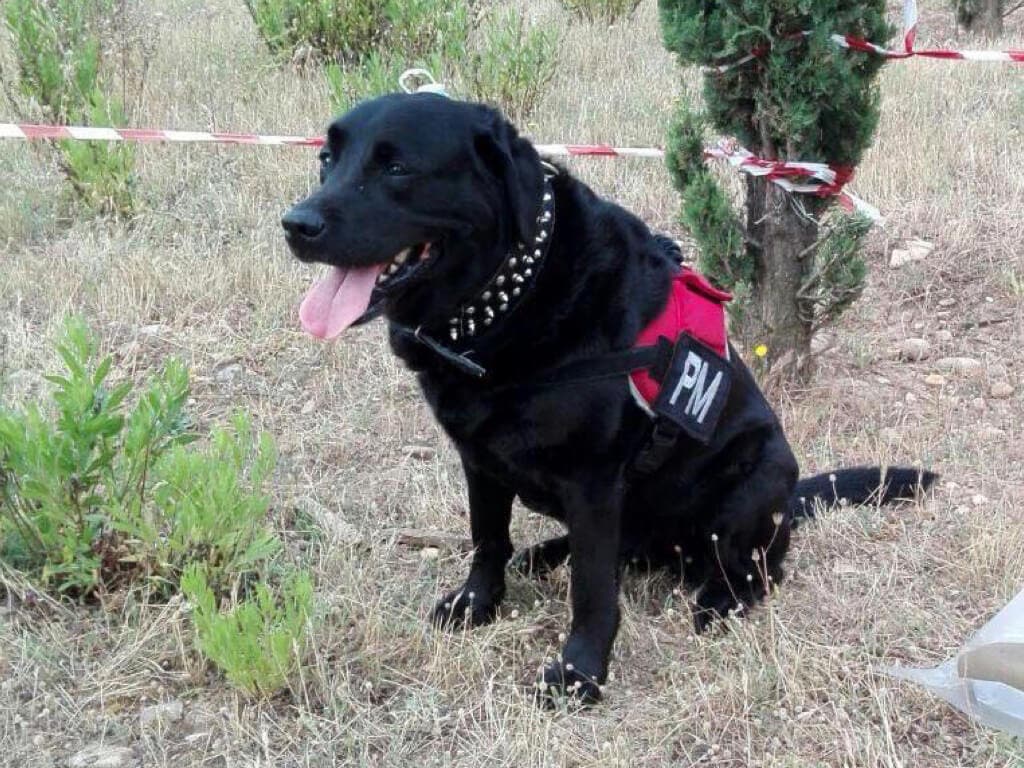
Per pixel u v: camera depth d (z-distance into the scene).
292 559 2.14
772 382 2.63
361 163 1.70
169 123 4.01
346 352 2.82
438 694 1.85
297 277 3.09
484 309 1.75
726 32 2.36
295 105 4.15
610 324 1.79
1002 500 2.28
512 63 4.14
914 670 1.85
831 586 2.09
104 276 3.05
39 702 1.83
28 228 3.31
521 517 2.28
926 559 2.14
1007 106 4.34
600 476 1.83
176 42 4.99
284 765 1.74
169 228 3.37
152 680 1.87
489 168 1.74
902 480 2.28
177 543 1.99
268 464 2.08
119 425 1.98
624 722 1.81
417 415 2.62
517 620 2.00
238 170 3.71
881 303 3.04
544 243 1.77
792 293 2.59
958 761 1.73
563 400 1.77
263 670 1.80
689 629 2.03
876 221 2.47
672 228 3.39
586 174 3.62
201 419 2.56
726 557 2.03
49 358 2.71
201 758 1.75
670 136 2.55
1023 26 6.15
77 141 3.29
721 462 1.97
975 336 2.89
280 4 4.67
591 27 5.49
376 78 3.88
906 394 2.68
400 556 2.20
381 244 1.69
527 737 1.76
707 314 1.92
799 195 2.51
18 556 2.05
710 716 1.80
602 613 1.86
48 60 3.55
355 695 1.85
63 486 1.97
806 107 2.38
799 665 1.87
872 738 1.74
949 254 3.20
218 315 2.95
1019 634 1.71
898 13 6.26
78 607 2.01
